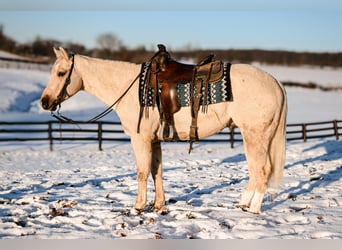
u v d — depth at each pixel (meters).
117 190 8.87
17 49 71.38
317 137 20.16
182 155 16.41
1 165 14.01
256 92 6.01
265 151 6.13
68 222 6.25
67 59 6.44
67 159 15.50
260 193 6.32
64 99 6.59
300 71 74.69
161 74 6.20
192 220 6.09
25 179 10.80
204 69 6.12
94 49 65.50
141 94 6.24
